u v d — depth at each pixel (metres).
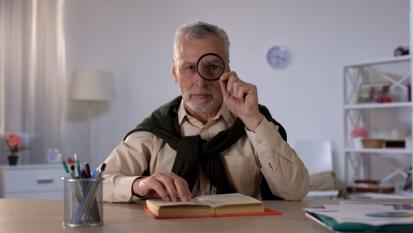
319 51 4.38
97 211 1.06
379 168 4.19
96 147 4.57
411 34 3.28
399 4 4.09
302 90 4.43
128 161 1.67
